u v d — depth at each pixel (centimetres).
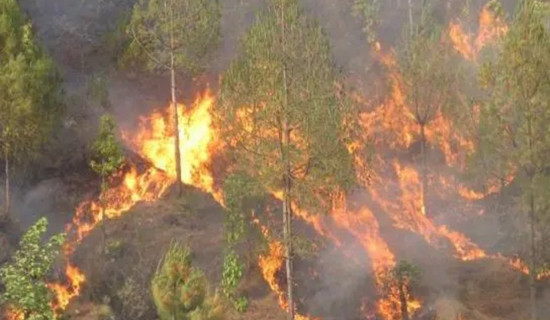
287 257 3262
